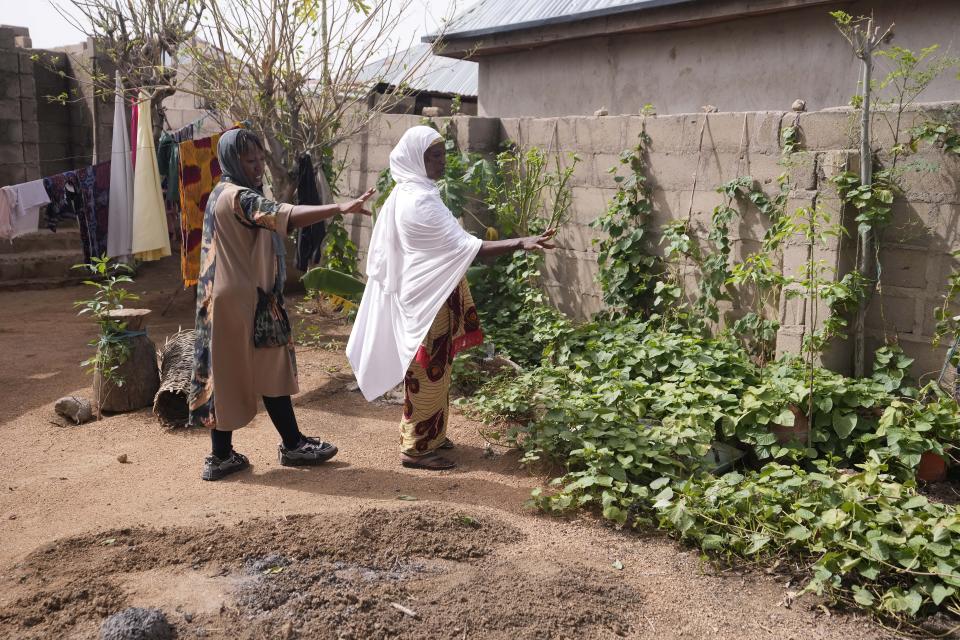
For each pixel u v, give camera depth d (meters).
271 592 3.39
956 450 5.10
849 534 3.86
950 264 5.38
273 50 8.12
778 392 5.29
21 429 5.65
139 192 8.68
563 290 7.88
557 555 3.92
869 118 5.46
